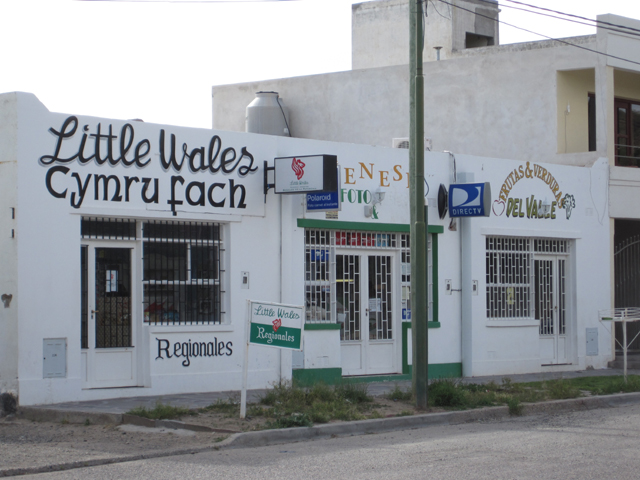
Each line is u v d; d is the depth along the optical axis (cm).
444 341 1708
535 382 1594
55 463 859
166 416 1091
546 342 1909
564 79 2094
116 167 1291
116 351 1305
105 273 1305
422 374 1236
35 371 1195
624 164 2247
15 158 1195
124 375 1313
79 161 1253
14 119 1197
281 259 1474
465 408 1246
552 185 1906
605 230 2006
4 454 909
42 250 1212
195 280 1393
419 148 1250
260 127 2364
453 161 1734
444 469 826
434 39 2702
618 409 1348
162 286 1357
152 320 1344
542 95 2086
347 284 1584
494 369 1769
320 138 2445
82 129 1259
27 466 843
